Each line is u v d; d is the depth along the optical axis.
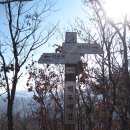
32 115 21.47
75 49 10.15
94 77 15.66
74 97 10.12
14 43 11.59
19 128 26.06
